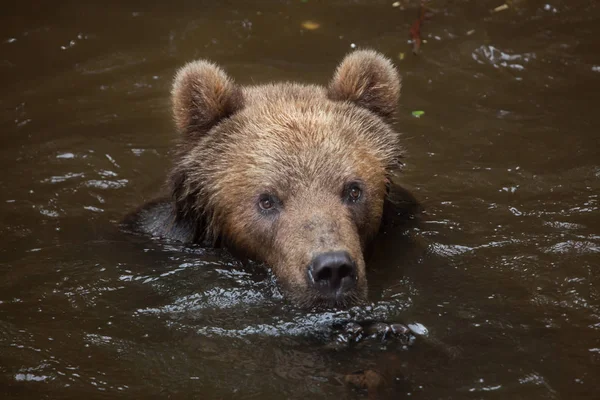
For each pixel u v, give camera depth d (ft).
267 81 53.57
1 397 27.20
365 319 30.94
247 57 56.90
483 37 58.18
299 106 36.55
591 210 39.34
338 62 56.13
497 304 31.86
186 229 37.96
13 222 40.16
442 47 57.21
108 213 41.65
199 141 36.88
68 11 62.69
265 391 27.04
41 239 38.58
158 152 47.50
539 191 41.63
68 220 40.68
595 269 33.99
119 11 62.75
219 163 35.60
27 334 30.78
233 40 59.06
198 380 27.84
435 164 44.96
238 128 35.96
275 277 33.53
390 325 29.73
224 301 32.94
